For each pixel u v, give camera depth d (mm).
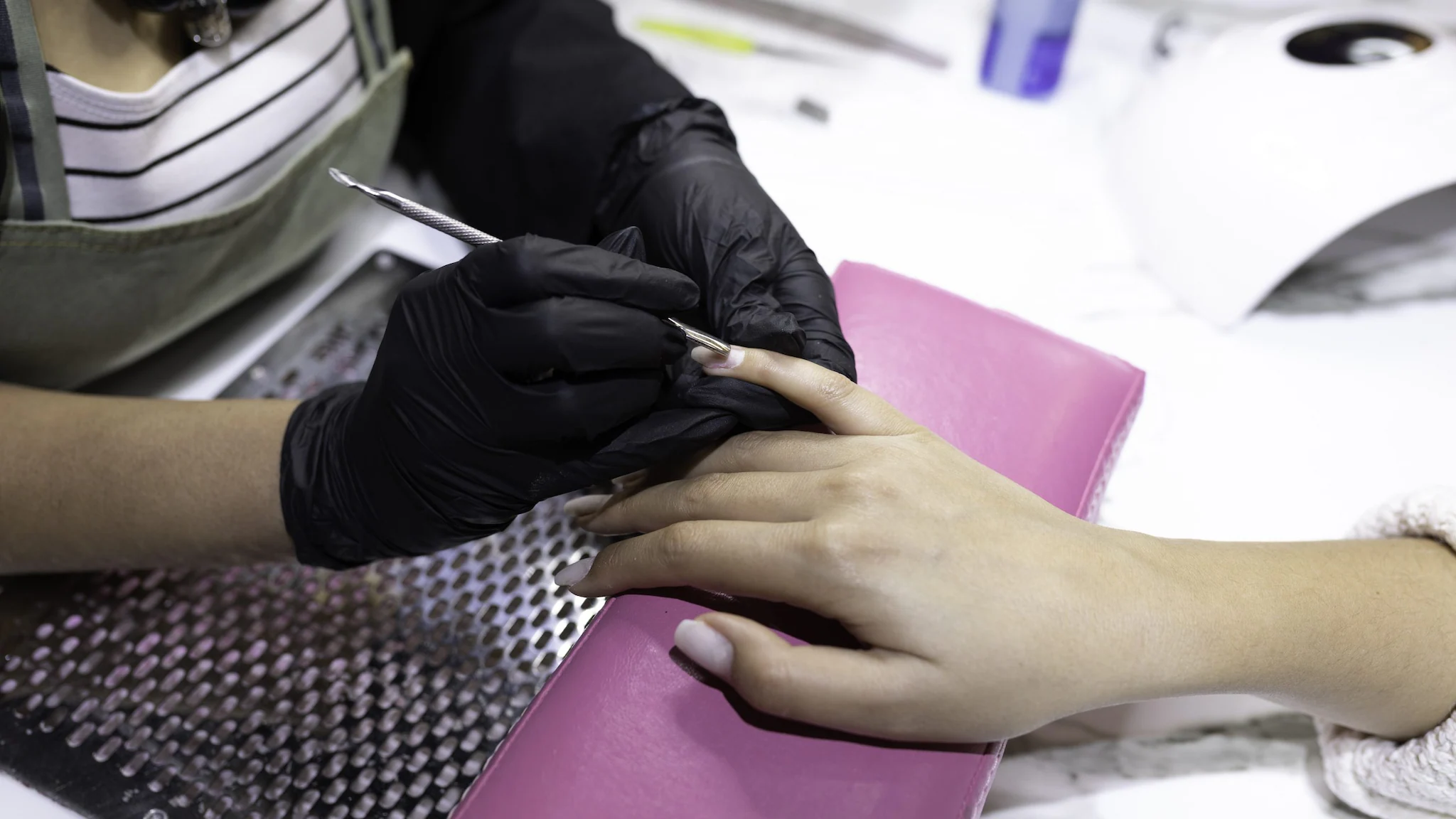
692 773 398
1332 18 749
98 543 514
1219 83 736
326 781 488
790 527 409
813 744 405
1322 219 662
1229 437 667
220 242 591
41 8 466
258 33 570
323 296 716
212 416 526
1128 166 796
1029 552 410
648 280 421
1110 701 408
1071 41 880
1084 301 748
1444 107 657
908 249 778
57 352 562
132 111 510
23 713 509
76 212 519
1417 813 474
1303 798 509
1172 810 503
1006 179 840
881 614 392
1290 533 618
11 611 547
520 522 590
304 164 625
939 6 1001
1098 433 507
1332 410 682
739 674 397
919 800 394
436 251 769
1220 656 418
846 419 454
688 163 596
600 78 678
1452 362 707
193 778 489
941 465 436
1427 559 479
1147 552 442
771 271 529
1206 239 717
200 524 509
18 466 505
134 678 523
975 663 388
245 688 521
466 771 492
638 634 433
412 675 527
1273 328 732
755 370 449
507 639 541
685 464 487
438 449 448
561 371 444
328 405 527
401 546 498
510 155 696
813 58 935
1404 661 445
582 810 391
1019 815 500
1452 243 788
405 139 847
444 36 771
